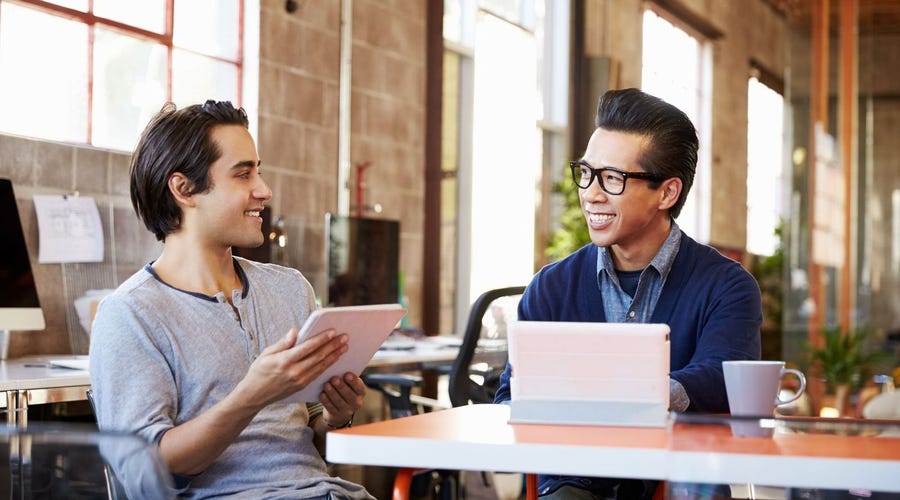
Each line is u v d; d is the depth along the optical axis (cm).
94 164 404
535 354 173
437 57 630
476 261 700
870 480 139
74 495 137
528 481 223
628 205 222
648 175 221
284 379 178
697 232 1170
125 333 193
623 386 171
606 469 149
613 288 235
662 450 147
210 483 198
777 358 1201
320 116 539
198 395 198
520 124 757
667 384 171
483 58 714
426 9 629
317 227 534
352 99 562
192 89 480
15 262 347
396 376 402
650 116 223
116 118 443
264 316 212
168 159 205
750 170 1312
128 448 135
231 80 498
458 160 696
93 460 137
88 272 399
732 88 1242
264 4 503
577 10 868
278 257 468
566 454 150
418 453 155
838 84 1059
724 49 1212
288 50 518
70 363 319
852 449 148
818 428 150
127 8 447
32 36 405
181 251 208
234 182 208
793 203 1039
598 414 172
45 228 382
